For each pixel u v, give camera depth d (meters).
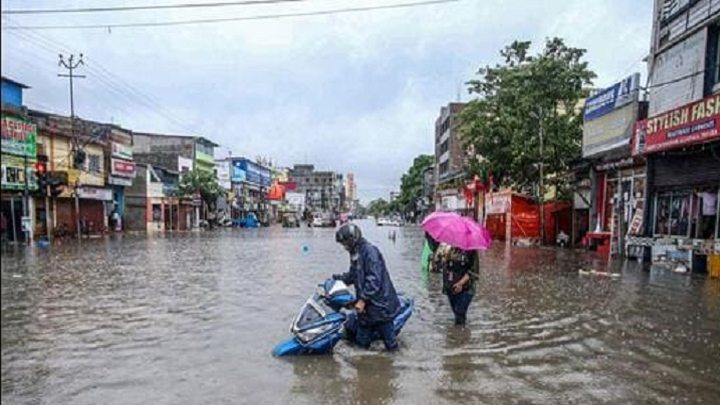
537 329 8.35
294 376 5.99
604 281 14.04
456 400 5.31
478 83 34.09
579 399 5.38
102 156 41.62
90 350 7.05
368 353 6.90
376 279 6.81
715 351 7.14
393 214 175.38
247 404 5.17
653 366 6.48
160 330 8.18
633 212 22.12
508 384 5.79
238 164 84.56
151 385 5.70
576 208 29.84
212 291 12.04
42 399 5.28
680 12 18.92
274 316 9.24
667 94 19.56
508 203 33.22
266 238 38.12
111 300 10.82
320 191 157.75
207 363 6.48
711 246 15.59
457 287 8.38
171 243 30.67
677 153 18.38
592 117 25.27
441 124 92.19
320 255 22.39
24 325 8.51
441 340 7.62
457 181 62.16
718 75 16.92
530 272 16.22
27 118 30.27
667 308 10.12
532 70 30.19
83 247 26.55
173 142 65.06
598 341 7.63
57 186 31.86
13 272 15.61
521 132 30.61
